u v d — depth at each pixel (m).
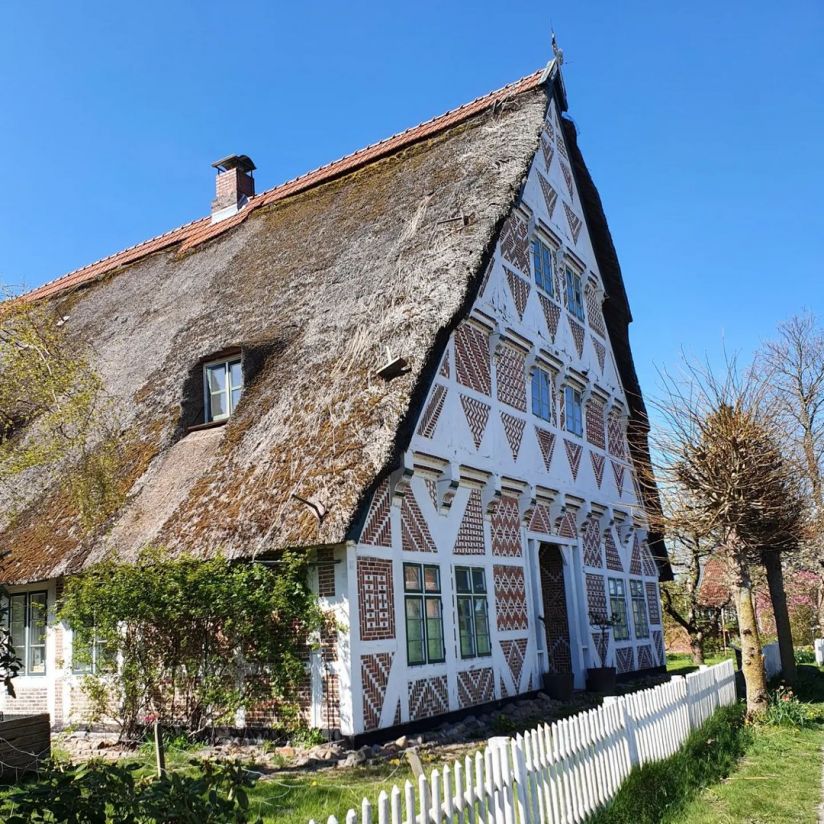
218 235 20.02
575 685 15.89
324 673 9.87
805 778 8.04
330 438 10.39
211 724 10.06
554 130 18.83
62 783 4.00
